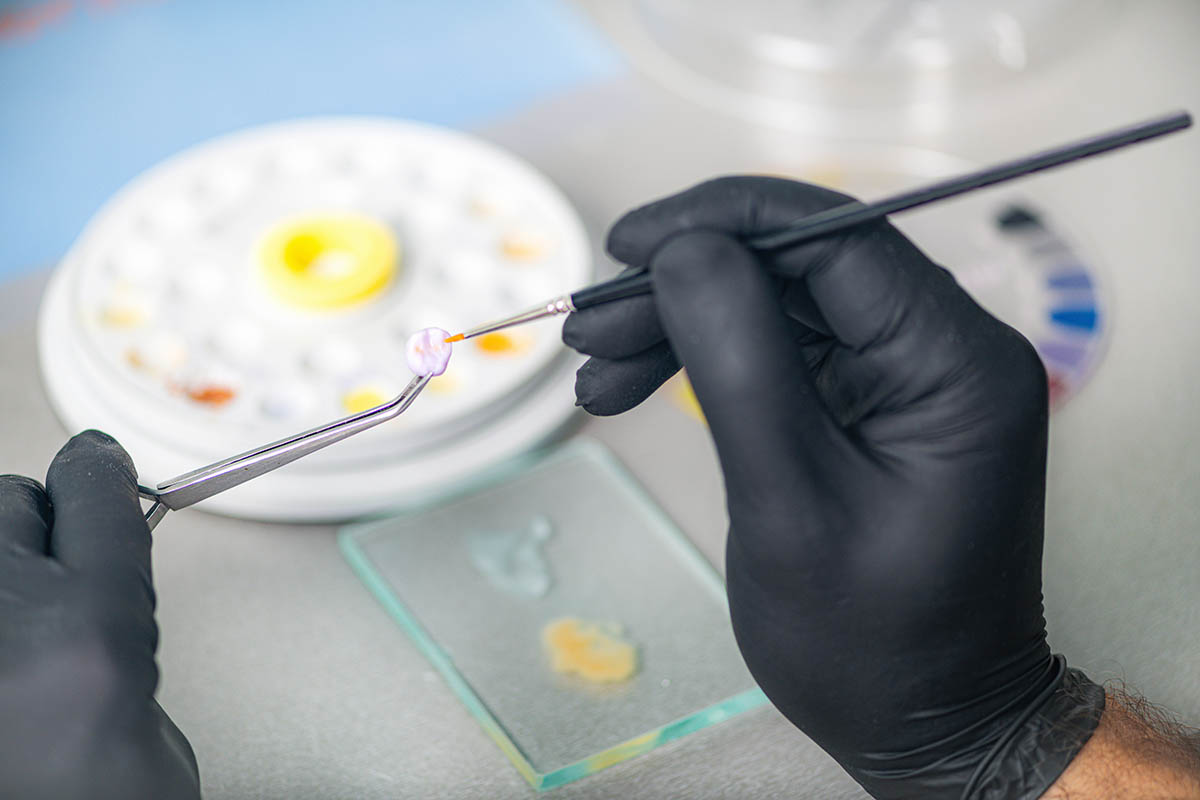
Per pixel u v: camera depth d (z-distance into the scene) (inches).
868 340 22.9
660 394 29.7
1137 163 33.2
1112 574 27.1
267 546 27.7
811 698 23.5
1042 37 35.1
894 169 33.1
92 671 22.1
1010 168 21.4
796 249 22.6
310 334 29.0
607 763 25.0
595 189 32.9
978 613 23.0
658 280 22.1
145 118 34.4
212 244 30.3
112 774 21.7
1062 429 29.0
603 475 28.5
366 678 26.1
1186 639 26.3
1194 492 28.1
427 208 30.9
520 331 29.1
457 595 26.9
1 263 31.6
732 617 23.8
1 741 21.7
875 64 34.4
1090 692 24.1
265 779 25.0
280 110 34.7
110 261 29.9
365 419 22.8
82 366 28.7
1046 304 30.5
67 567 22.8
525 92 35.3
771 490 22.2
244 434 27.4
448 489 28.0
